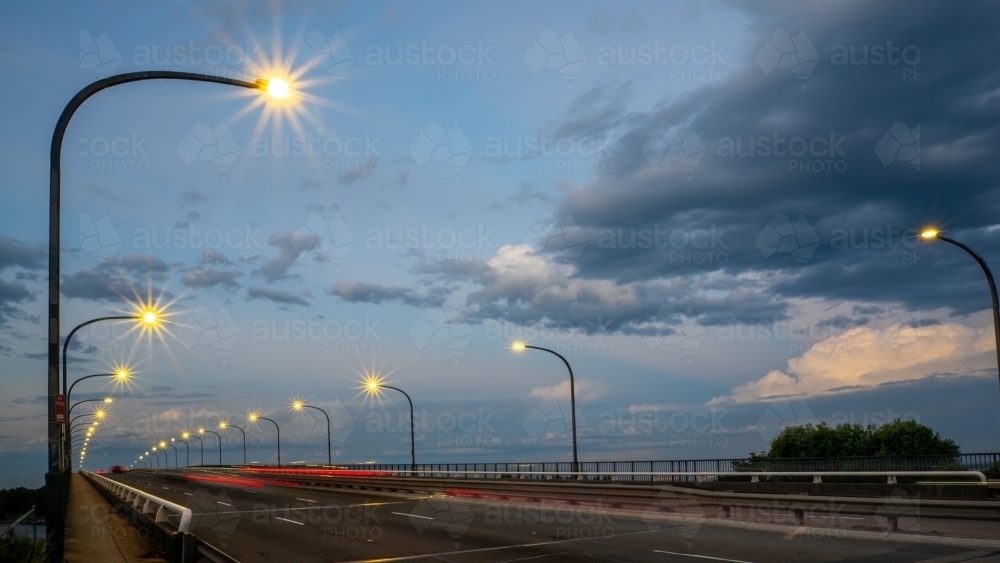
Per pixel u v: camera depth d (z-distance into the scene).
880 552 14.52
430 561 15.61
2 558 15.22
